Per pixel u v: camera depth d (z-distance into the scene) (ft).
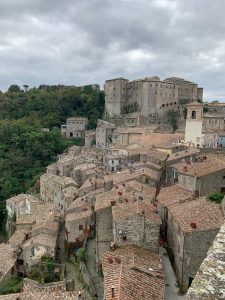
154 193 167.94
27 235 204.95
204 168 154.71
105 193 174.40
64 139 517.14
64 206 248.73
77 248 182.91
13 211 291.99
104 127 457.68
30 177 402.72
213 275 37.32
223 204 114.21
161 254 131.64
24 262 179.73
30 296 112.68
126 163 269.03
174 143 295.89
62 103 621.72
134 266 97.60
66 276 160.97
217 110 487.61
